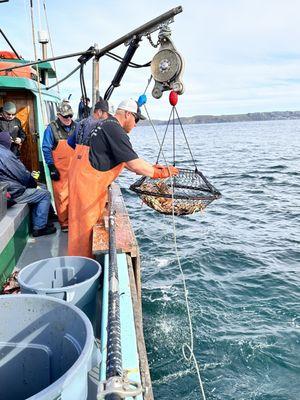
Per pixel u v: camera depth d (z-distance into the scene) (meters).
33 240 5.55
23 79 6.36
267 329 6.00
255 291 7.36
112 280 2.15
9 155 5.10
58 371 2.28
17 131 6.16
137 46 4.52
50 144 5.72
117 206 5.37
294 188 20.08
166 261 8.82
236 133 140.50
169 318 6.27
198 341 5.67
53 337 2.29
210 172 27.42
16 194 5.22
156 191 4.43
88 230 4.12
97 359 2.04
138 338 2.54
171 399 4.62
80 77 5.63
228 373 5.05
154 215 13.37
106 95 5.50
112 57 5.14
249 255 9.38
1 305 2.31
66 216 5.88
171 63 3.84
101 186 4.02
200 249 9.70
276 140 81.00
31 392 2.37
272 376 5.04
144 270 8.25
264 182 22.34
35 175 6.58
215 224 12.47
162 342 5.63
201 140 88.81
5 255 4.18
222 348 5.53
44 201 5.61
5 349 2.36
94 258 4.04
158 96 4.07
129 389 1.31
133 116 4.23
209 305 6.72
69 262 3.60
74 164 4.09
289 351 5.48
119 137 3.82
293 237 11.11
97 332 3.28
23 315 2.33
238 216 13.79
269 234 11.42
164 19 3.91
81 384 1.78
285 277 8.02
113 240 2.91
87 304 3.07
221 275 8.11
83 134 4.11
